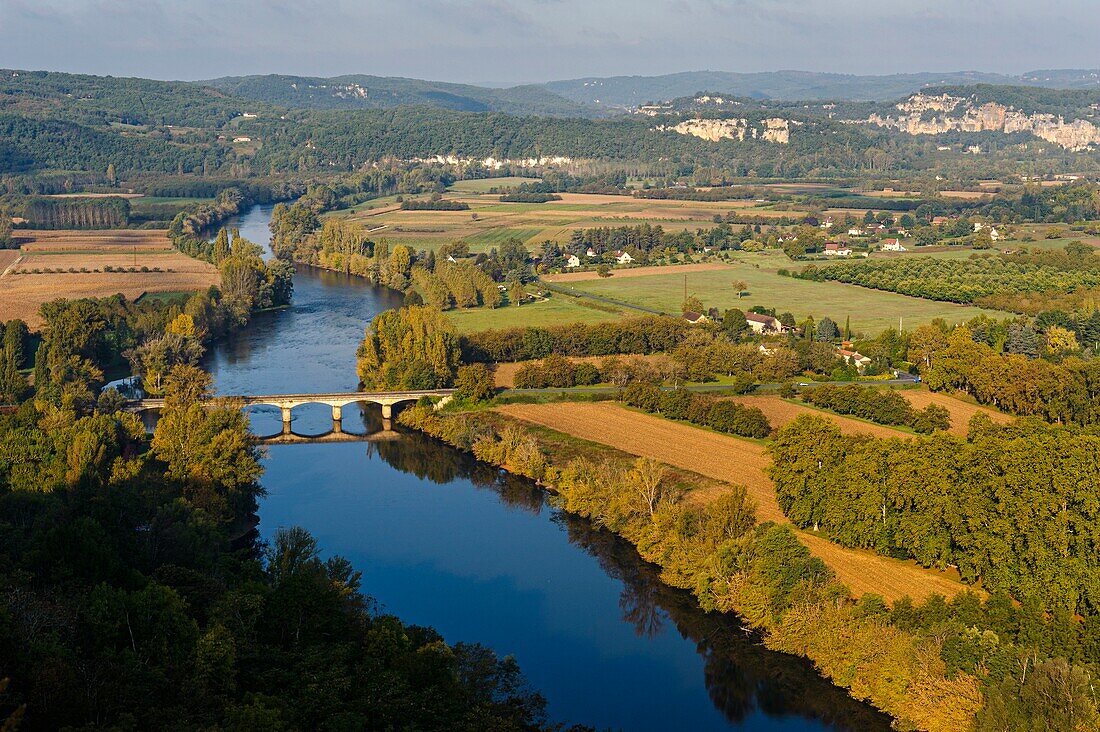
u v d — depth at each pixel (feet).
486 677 452.76
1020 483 536.42
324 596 456.86
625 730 465.88
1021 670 422.00
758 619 532.32
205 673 388.16
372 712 392.27
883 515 578.25
